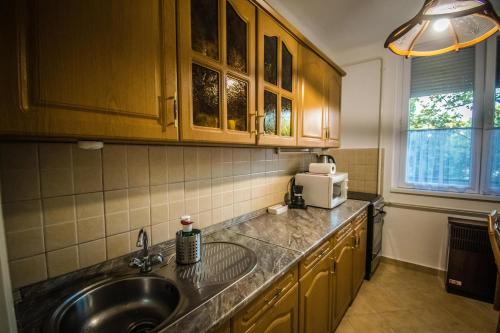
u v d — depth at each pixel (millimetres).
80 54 593
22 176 770
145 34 725
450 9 1070
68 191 868
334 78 2186
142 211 1089
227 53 1051
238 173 1624
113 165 984
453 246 2150
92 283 873
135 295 934
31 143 783
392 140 2613
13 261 759
